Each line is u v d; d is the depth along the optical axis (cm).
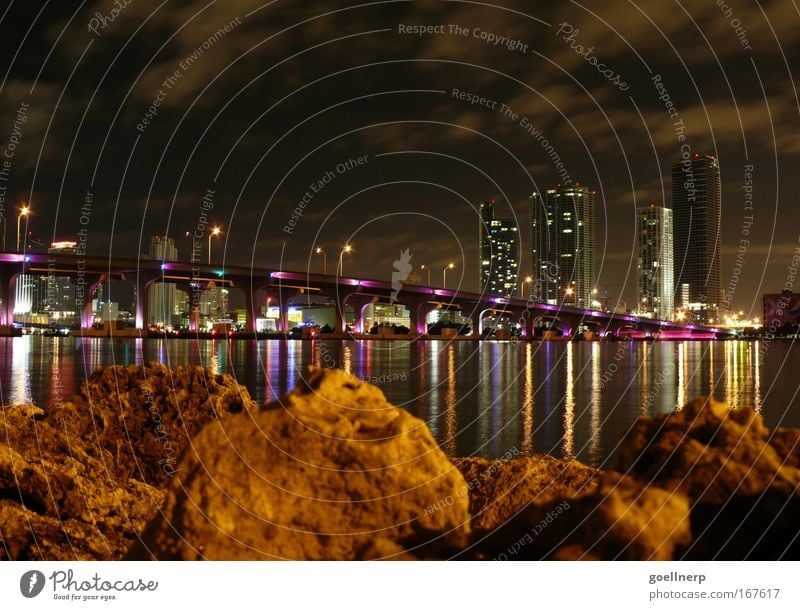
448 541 311
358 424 323
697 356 7600
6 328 9906
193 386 795
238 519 296
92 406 752
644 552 280
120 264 10488
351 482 307
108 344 8350
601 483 327
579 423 1928
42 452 640
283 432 310
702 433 323
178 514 300
